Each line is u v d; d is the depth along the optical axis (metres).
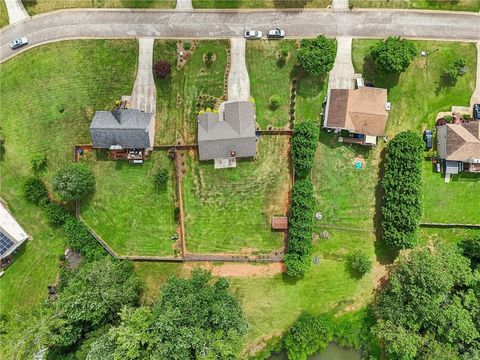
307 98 57.41
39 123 57.84
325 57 53.22
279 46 57.28
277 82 57.41
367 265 55.38
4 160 57.78
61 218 56.88
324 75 57.28
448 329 50.00
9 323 51.84
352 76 57.44
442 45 57.22
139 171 57.72
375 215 57.72
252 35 56.59
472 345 49.53
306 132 54.38
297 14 57.25
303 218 54.81
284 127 57.62
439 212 57.66
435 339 51.28
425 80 57.31
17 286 57.84
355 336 57.06
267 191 57.88
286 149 57.69
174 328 46.00
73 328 51.88
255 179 57.81
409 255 54.97
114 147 55.62
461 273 51.28
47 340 49.72
